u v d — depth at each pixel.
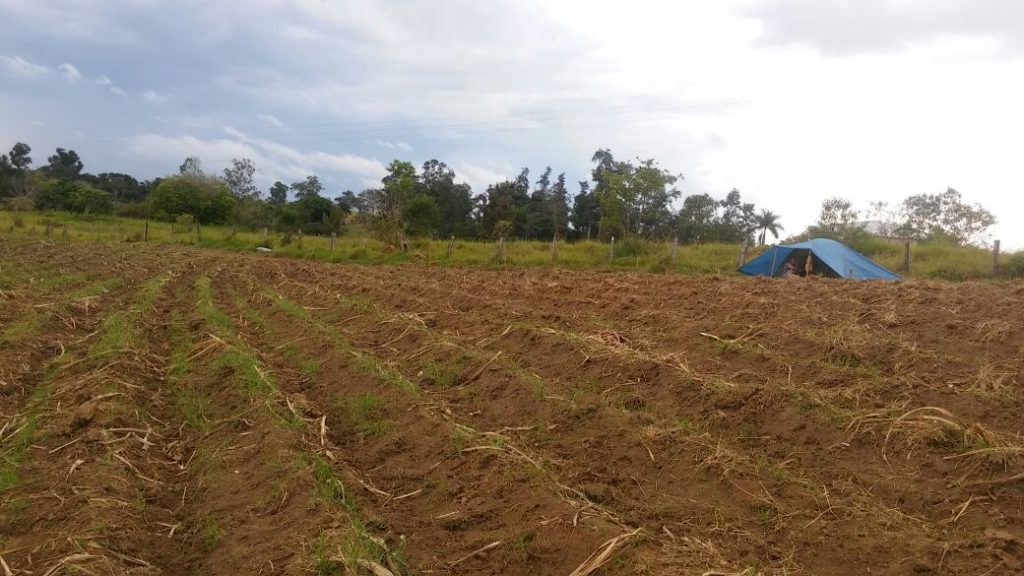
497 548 4.94
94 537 4.83
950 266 19.81
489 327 11.41
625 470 6.19
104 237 36.91
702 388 7.52
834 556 4.70
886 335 8.98
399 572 4.59
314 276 19.72
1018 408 6.34
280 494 5.53
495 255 27.56
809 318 9.95
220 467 6.27
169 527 5.33
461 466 6.31
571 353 9.31
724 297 12.05
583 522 5.01
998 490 5.19
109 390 7.88
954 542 4.57
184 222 49.94
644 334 10.21
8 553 4.71
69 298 13.90
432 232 36.84
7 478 5.80
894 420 6.29
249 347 10.73
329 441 7.02
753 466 5.93
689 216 50.53
